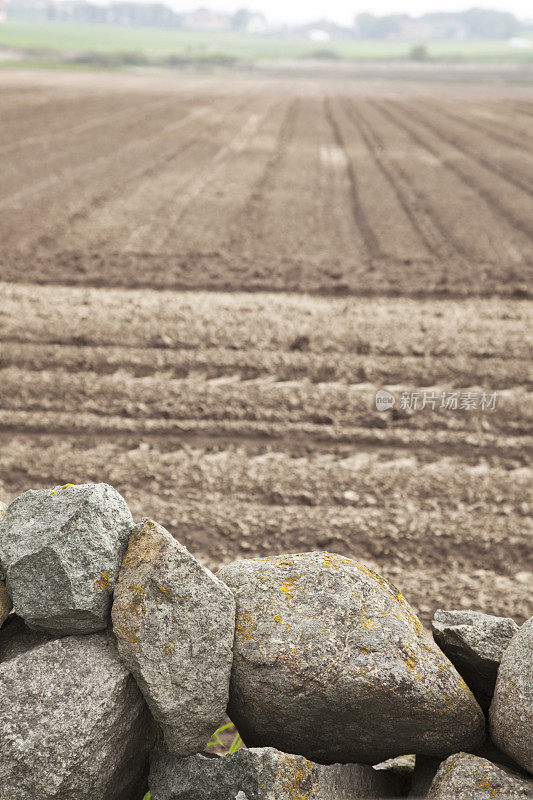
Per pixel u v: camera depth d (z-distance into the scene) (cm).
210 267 952
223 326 757
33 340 711
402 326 769
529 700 206
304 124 2492
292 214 1266
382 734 219
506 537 459
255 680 215
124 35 17775
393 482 515
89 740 195
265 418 594
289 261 991
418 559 438
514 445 565
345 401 622
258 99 3547
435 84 6344
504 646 232
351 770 224
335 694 209
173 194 1382
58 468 519
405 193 1438
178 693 208
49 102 2920
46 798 189
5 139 1934
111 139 2014
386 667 209
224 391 632
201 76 6391
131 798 228
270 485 508
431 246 1082
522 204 1341
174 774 212
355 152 1917
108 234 1094
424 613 393
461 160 1806
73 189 1384
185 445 555
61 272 905
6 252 975
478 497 500
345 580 232
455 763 210
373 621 221
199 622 214
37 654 210
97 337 722
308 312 802
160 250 1023
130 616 210
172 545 220
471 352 712
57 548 211
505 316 802
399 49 16575
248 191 1430
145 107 2886
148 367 671
